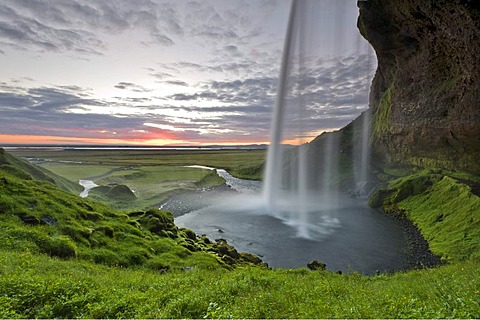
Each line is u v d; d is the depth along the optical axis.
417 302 10.38
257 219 60.38
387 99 95.62
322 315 10.21
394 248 40.81
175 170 148.50
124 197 73.00
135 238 31.00
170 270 25.00
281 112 129.25
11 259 17.89
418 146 75.88
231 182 124.81
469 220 40.78
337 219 58.62
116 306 12.23
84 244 26.14
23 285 13.30
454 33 50.88
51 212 29.34
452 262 33.00
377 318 9.21
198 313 11.71
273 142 128.12
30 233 23.78
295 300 13.20
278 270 28.19
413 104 75.00
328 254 39.72
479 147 58.00
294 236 48.19
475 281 12.34
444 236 40.84
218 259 31.14
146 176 121.44
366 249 40.94
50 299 12.61
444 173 63.31
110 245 27.66
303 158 124.12
